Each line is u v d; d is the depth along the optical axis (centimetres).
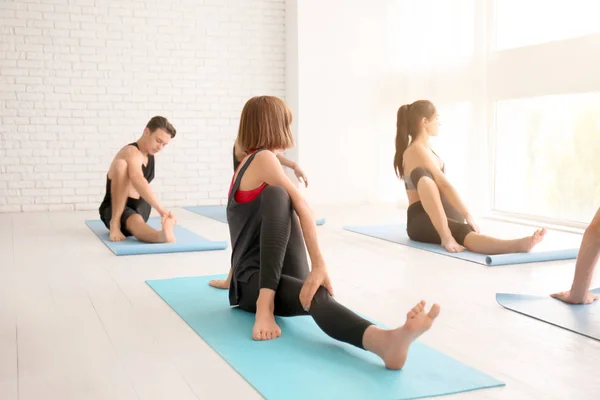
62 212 707
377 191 796
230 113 779
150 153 508
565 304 307
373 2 779
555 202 605
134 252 448
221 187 780
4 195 707
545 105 605
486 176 645
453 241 450
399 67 770
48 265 412
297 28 758
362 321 231
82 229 574
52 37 711
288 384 211
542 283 355
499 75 632
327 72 770
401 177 495
